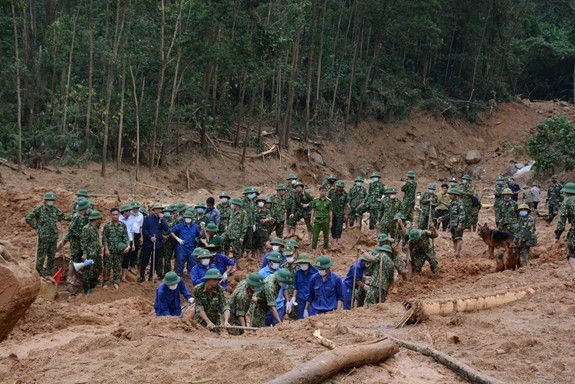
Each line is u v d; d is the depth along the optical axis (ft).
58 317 41.52
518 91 198.49
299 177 129.39
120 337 30.99
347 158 144.25
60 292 55.01
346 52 155.53
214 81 120.98
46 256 56.90
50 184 91.61
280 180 123.95
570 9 211.00
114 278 55.11
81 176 96.78
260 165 124.26
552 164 130.72
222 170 117.39
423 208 71.56
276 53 117.91
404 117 156.97
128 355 27.30
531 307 37.37
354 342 28.19
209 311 36.45
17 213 73.77
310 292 41.16
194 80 113.29
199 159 116.57
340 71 152.76
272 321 39.68
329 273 41.29
